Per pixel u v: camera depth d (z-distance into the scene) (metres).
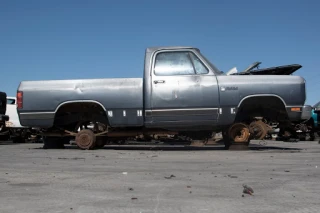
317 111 16.91
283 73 8.95
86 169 5.48
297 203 3.46
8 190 4.03
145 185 4.26
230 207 3.32
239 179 4.61
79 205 3.41
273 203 3.46
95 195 3.79
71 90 8.55
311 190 3.99
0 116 14.94
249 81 8.23
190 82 8.30
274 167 5.61
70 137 9.70
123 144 13.10
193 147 10.69
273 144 13.05
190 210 3.23
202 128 8.59
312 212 3.16
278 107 8.48
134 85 8.45
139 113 8.41
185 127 8.49
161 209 3.27
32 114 8.65
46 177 4.80
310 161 6.34
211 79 8.29
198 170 5.33
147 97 8.33
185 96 8.26
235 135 8.59
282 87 8.16
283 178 4.68
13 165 5.93
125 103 8.43
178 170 5.34
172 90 8.29
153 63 8.47
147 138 10.07
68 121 9.07
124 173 5.07
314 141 16.84
